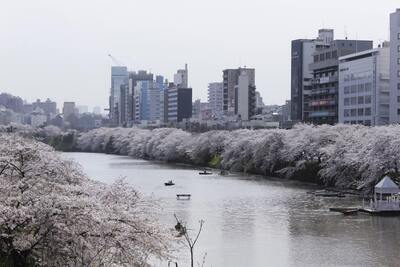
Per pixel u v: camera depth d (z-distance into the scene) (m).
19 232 26.09
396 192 72.56
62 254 25.77
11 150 31.28
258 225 59.97
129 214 26.81
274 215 66.75
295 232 56.34
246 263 43.81
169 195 85.50
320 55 197.75
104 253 25.64
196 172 132.25
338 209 70.38
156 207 33.38
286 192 90.62
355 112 169.88
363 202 72.94
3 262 26.50
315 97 194.12
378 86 160.62
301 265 43.59
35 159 31.73
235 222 61.69
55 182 29.69
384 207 68.56
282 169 116.25
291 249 48.78
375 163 86.00
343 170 96.31
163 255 27.88
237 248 48.75
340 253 47.47
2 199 26.22
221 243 50.62
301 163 109.62
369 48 191.00
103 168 143.62
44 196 25.72
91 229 25.48
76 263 25.94
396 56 151.00
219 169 143.38
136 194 31.41
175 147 173.75
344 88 175.38
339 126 113.38
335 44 190.12
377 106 160.75
